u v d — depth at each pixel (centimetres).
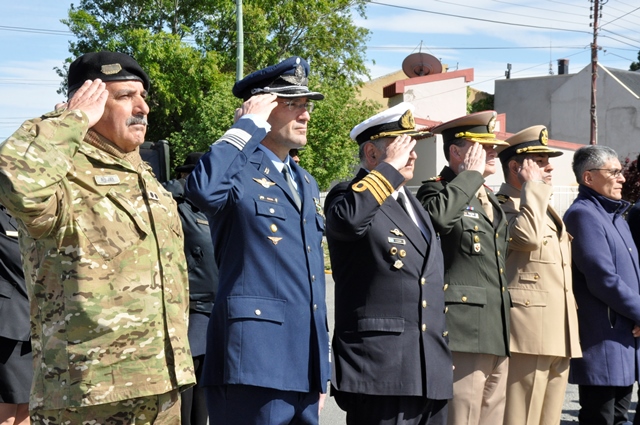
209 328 342
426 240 398
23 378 447
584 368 510
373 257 379
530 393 479
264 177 348
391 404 377
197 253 509
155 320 292
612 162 522
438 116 2956
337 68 3638
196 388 518
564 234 499
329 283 1476
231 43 3378
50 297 282
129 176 302
